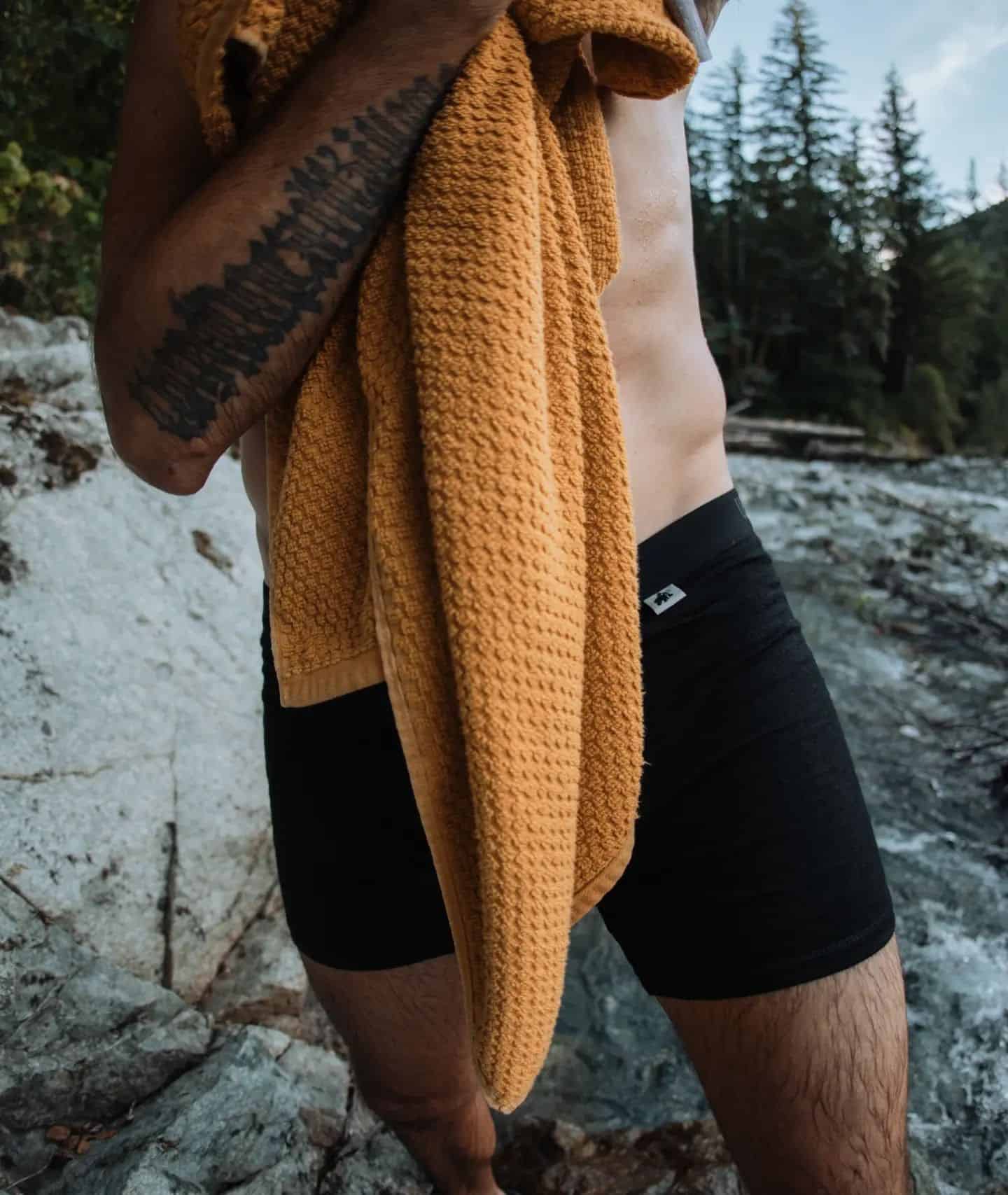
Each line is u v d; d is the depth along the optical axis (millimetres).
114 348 816
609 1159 1820
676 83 839
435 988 1192
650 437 992
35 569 2326
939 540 6945
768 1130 991
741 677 965
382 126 773
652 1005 2369
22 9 4996
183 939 1985
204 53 747
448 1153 1457
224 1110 1565
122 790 2061
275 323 795
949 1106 2020
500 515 766
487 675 768
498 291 774
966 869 2895
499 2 768
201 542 2787
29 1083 1549
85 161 5727
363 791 1014
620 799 907
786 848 944
